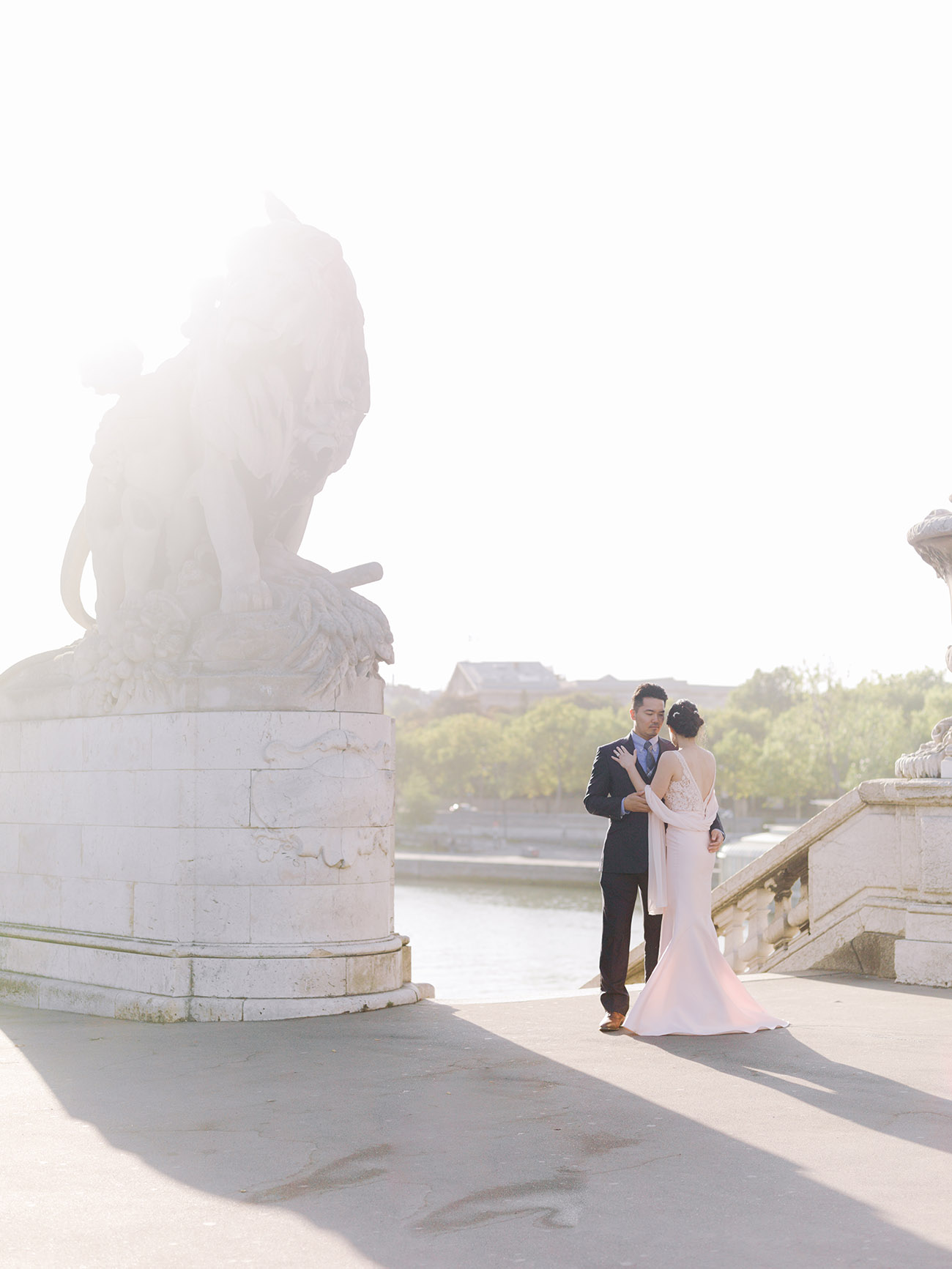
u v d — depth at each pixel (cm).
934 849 911
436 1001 873
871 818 968
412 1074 630
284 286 846
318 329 866
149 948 827
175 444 898
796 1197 427
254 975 794
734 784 9606
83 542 1019
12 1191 449
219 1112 560
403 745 12412
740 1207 418
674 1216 410
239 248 862
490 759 11731
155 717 849
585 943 4638
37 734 957
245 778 811
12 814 979
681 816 748
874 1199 424
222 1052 692
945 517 909
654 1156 478
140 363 948
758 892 1074
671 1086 595
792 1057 659
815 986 912
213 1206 429
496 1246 387
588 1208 420
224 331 848
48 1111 569
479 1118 539
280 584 864
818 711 8850
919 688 10081
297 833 809
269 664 824
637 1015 734
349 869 827
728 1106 554
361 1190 444
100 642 899
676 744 767
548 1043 707
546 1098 573
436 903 6412
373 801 844
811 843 1012
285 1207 427
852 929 978
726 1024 733
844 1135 504
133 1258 381
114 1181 460
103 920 881
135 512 905
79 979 880
